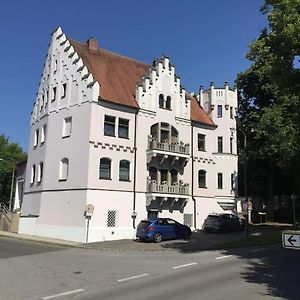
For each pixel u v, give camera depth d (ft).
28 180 140.97
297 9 63.00
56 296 42.65
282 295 41.73
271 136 119.96
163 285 47.85
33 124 143.54
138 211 120.57
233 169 146.92
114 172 117.50
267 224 157.28
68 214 115.85
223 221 127.75
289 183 168.45
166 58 134.51
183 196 129.80
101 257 77.41
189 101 139.13
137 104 125.49
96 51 136.67
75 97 122.11
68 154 120.16
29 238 116.26
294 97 71.92
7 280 52.08
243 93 163.53
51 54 135.64
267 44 70.49
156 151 123.85
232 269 59.67
